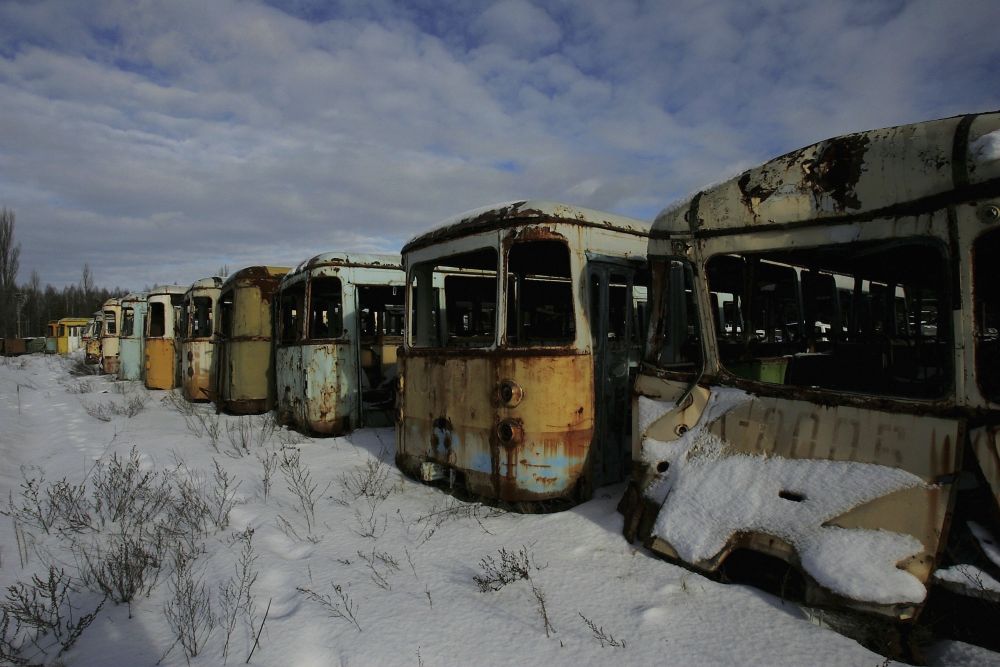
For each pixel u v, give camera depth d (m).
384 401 9.28
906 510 2.89
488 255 6.05
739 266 5.50
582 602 3.32
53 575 3.75
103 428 10.04
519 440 4.77
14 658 3.06
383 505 5.31
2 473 7.04
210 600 3.62
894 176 3.09
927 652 2.73
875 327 6.82
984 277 4.28
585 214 5.12
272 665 2.90
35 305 71.56
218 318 13.06
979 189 2.79
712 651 2.77
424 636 3.05
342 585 3.70
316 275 8.81
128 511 5.37
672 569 3.58
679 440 3.99
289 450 7.74
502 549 4.05
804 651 2.71
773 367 5.64
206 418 10.77
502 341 4.96
